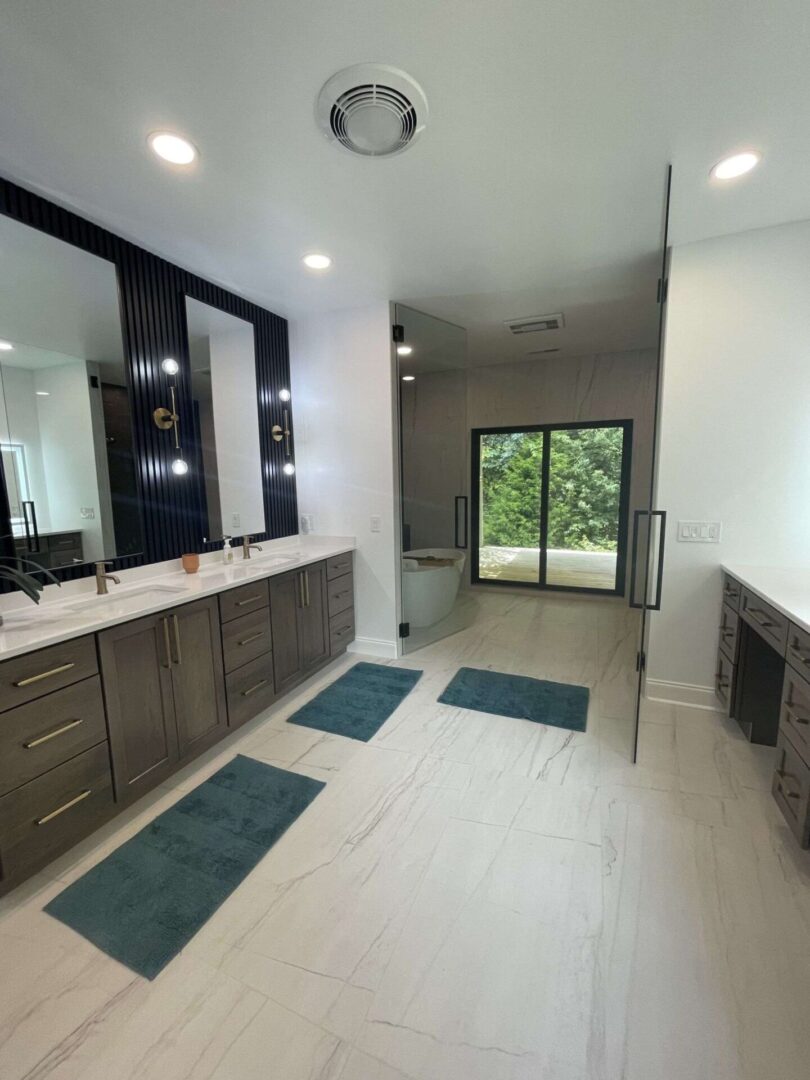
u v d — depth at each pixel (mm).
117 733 1848
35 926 1458
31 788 1563
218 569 2736
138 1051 1142
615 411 4957
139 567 2441
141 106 1440
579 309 3441
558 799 1985
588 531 5312
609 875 1611
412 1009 1225
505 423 5418
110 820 1861
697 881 1581
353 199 1973
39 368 2029
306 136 1583
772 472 2422
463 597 5344
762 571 2377
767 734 2338
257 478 3273
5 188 1848
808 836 1632
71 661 1675
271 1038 1166
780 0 1137
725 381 2434
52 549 2086
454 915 1479
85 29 1189
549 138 1610
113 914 1494
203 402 2797
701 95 1425
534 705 2791
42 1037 1174
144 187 1881
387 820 1884
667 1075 1079
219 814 1927
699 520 2570
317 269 2678
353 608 3609
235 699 2457
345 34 1223
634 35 1233
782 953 1345
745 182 1881
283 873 1642
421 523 3955
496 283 2912
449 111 1481
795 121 1531
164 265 2535
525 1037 1160
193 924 1458
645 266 2676
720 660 2588
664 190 1931
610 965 1321
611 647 3783
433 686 3066
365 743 2424
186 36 1215
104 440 2279
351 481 3496
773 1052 1118
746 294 2348
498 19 1191
